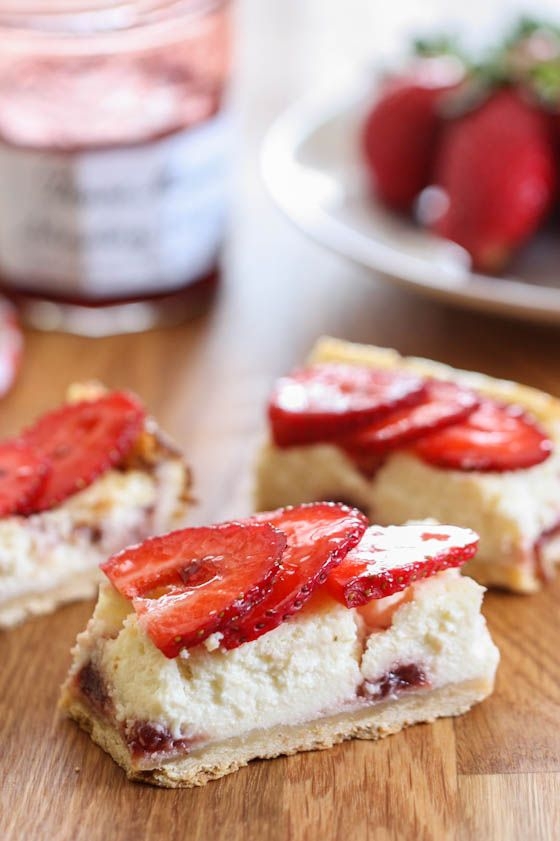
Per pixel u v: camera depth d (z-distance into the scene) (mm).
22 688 487
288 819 450
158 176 602
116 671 460
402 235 640
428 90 635
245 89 765
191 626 446
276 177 640
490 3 836
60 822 450
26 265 619
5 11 583
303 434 532
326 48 803
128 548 468
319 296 645
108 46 588
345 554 461
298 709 464
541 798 455
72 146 592
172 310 632
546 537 520
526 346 614
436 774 461
